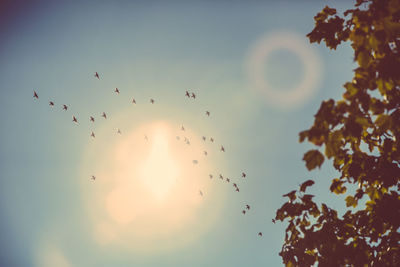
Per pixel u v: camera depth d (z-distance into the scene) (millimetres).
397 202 4082
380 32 3299
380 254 4219
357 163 4293
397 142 3980
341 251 4047
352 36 3545
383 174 4184
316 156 3205
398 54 3260
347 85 3359
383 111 3344
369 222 4270
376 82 3281
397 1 3254
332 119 3184
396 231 4133
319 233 4289
